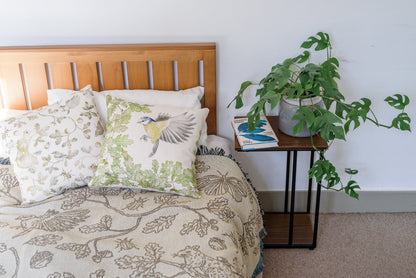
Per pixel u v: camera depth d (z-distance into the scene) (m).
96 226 1.44
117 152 1.65
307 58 1.83
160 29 1.92
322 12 1.87
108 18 1.90
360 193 2.24
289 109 1.74
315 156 2.17
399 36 1.91
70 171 1.67
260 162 2.20
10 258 1.29
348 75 2.00
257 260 1.67
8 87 1.94
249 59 1.97
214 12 1.88
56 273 1.22
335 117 1.60
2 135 1.67
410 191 2.24
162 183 1.62
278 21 1.89
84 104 1.76
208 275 1.24
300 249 2.03
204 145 1.87
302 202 2.27
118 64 1.90
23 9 1.88
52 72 1.91
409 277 1.85
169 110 1.76
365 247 2.03
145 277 1.22
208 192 1.63
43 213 1.53
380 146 2.14
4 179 1.70
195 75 1.92
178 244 1.36
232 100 2.04
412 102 2.04
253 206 1.76
